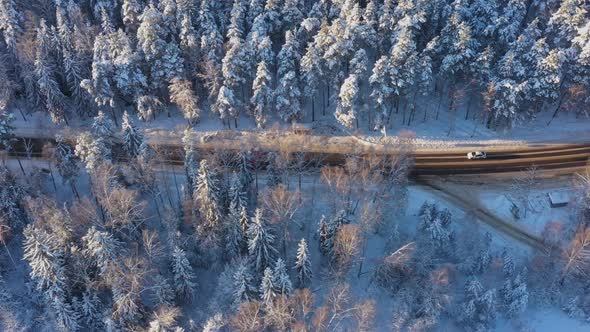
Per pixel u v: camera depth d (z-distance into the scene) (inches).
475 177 2797.7
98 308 2041.1
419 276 2160.4
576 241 2186.3
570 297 2246.6
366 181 2352.4
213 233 2177.7
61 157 2458.2
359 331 1931.6
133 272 1921.8
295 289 2100.1
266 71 2812.5
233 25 3021.7
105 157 2330.2
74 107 3102.9
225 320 1942.7
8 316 2047.2
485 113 3004.4
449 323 2180.1
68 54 2920.8
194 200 2214.6
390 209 2373.3
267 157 2659.9
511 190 2719.0
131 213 2160.4
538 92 2844.5
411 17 2994.6
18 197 2288.4
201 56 3004.4
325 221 2213.3
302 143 2736.2
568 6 2979.8
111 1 3385.8
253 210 2431.1
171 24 3105.3
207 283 2226.9
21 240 2326.5
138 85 2950.3
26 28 3125.0
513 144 2987.2
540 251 2400.3
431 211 2409.0
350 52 3011.8
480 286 2118.6
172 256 2101.4
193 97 2910.9
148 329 1946.4
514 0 3159.5
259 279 2100.1
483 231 2536.9
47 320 2041.1
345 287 1974.7
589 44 2780.5
